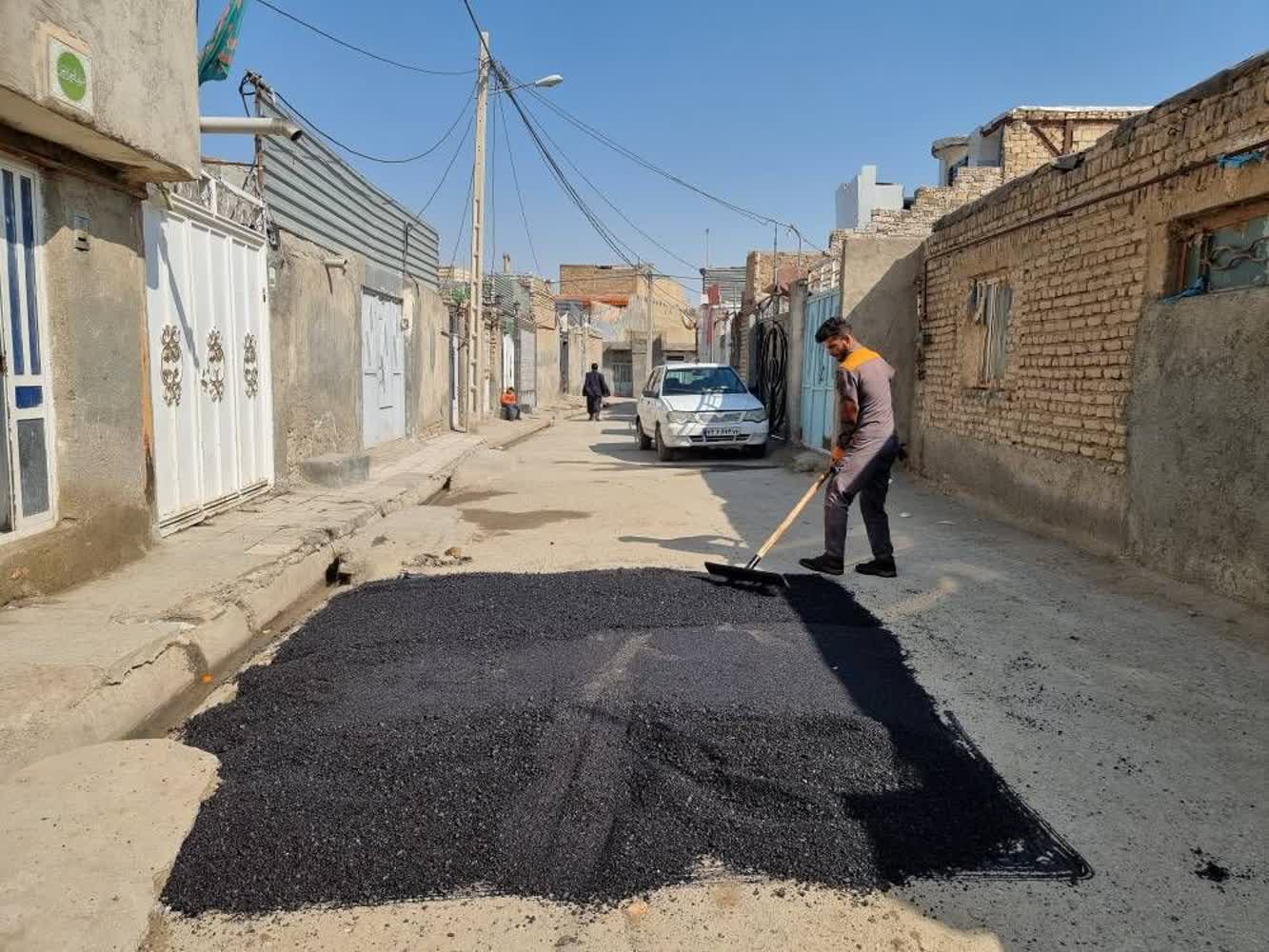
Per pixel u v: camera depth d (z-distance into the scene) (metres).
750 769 3.37
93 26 4.60
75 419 5.14
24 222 4.79
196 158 5.80
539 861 2.86
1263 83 5.05
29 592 4.76
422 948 2.49
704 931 2.55
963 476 9.66
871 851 2.90
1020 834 2.99
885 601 5.58
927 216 16.38
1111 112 15.58
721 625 5.05
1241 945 2.48
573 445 17.69
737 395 15.12
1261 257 5.32
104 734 3.67
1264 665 4.37
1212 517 5.40
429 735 3.60
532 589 5.77
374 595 5.75
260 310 8.45
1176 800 3.20
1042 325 7.78
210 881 2.75
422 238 15.76
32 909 2.47
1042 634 4.90
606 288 55.84
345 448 11.11
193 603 4.83
